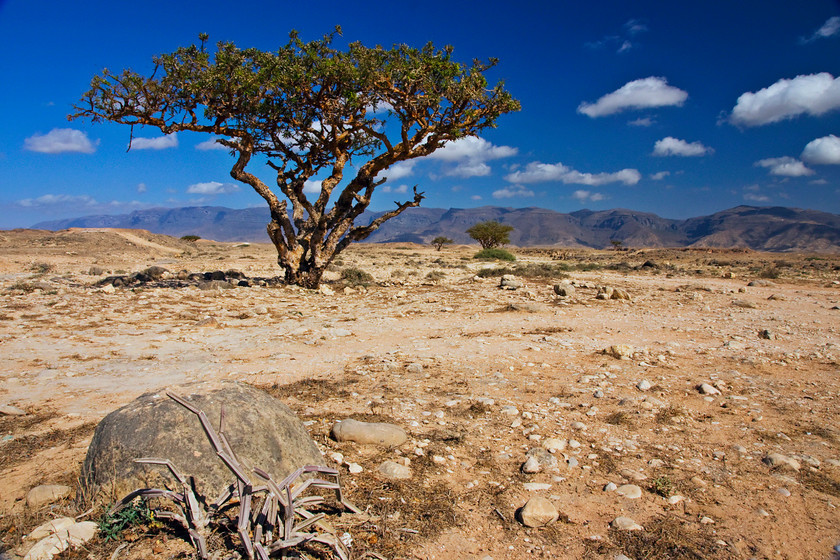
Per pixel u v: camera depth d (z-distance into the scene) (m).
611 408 6.41
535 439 5.37
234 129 19.58
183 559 3.01
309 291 20.41
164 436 3.64
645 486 4.40
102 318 12.66
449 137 20.03
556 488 4.35
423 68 17.52
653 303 17.47
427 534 3.56
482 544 3.49
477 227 85.56
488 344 10.41
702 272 33.69
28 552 3.04
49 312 13.09
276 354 9.49
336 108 19.56
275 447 3.88
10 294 16.58
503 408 6.34
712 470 4.73
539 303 17.08
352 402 6.51
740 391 7.23
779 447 5.27
